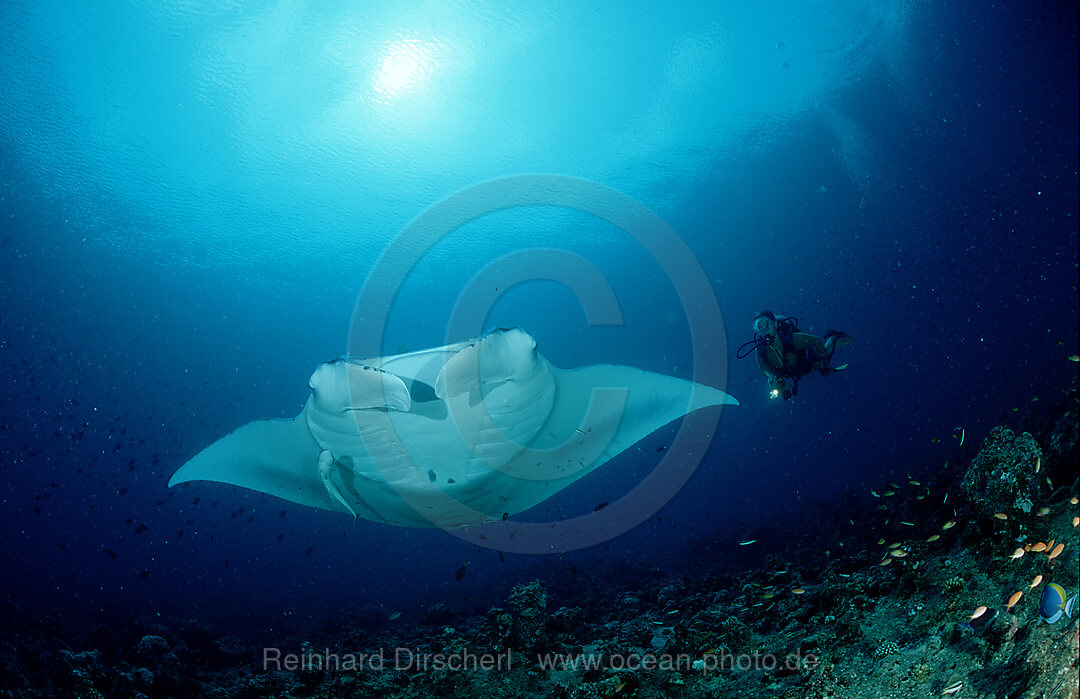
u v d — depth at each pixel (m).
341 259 21.89
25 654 4.99
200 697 4.91
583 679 4.04
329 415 3.85
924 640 3.26
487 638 5.17
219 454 4.72
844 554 7.03
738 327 32.41
